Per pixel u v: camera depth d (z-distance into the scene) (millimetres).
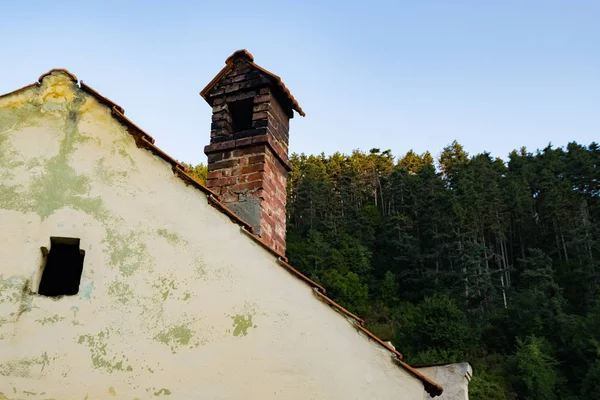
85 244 3521
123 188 3719
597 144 78000
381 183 83812
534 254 52969
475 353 38281
